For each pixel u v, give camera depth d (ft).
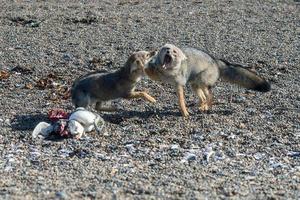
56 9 74.18
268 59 52.26
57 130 34.99
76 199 25.84
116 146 33.58
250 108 40.27
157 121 37.70
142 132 35.81
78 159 31.68
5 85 45.91
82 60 52.13
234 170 29.96
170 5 77.05
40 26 65.05
